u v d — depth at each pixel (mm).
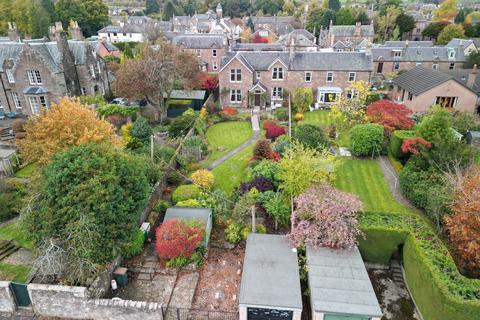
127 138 35375
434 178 24594
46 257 17531
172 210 23078
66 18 101438
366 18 114938
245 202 24203
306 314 17516
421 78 48031
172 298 18516
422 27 104812
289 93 50625
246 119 46375
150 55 43844
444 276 16562
